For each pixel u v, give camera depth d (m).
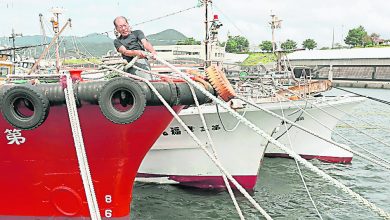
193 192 11.60
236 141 11.30
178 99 6.80
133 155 7.18
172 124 11.08
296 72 41.56
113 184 7.30
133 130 6.90
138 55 6.82
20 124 6.38
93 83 6.46
